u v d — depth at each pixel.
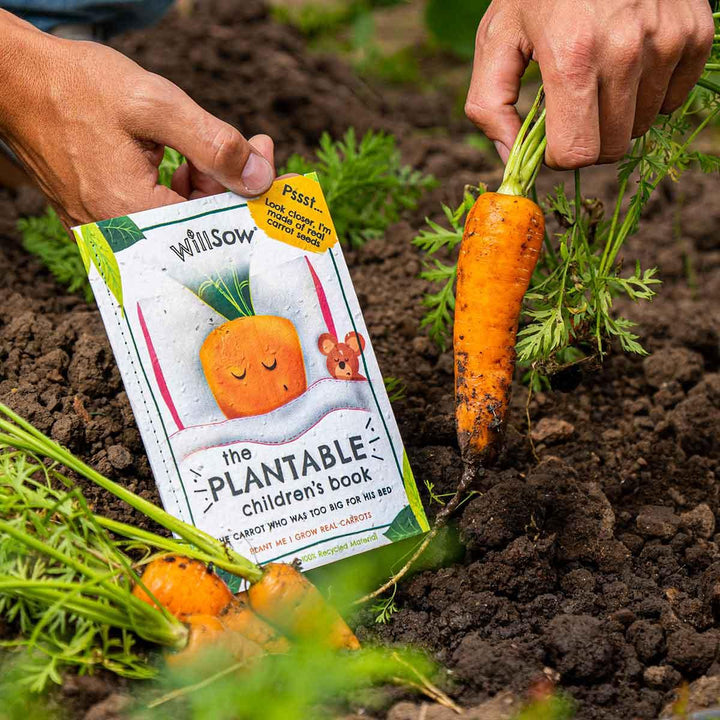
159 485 0.60
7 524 0.56
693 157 0.68
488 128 0.66
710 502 0.70
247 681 0.57
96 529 0.58
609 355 0.79
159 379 0.61
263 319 0.62
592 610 0.63
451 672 0.59
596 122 0.61
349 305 0.63
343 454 0.62
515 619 0.62
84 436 0.67
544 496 0.66
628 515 0.68
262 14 1.29
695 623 0.62
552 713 0.57
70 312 0.80
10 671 0.57
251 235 0.62
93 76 0.62
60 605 0.56
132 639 0.58
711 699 0.58
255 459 0.61
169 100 0.61
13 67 0.62
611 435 0.74
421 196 0.91
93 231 0.60
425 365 0.77
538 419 0.75
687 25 0.61
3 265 0.84
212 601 0.59
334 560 0.61
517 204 0.64
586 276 0.65
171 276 0.61
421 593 0.63
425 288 0.85
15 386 0.69
